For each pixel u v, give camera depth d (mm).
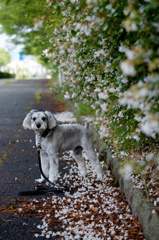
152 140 4324
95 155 4715
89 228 3232
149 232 2896
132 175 4031
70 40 3955
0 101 14430
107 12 2432
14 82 32531
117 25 2828
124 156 4461
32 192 4184
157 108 2135
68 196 4113
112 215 3531
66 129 4516
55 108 12188
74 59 5105
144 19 2172
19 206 3781
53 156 4402
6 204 3838
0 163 5578
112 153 5281
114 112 4246
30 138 7516
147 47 2018
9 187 4457
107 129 4941
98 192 4258
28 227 3277
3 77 49562
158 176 3557
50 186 4488
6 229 3227
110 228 3209
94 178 4855
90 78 4723
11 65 63469
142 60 1927
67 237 3051
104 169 5230
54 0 3236
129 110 3875
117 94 3393
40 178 4855
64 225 3309
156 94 1869
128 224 3312
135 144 4359
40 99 15281
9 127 8695
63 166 5523
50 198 4066
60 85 13930
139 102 2283
